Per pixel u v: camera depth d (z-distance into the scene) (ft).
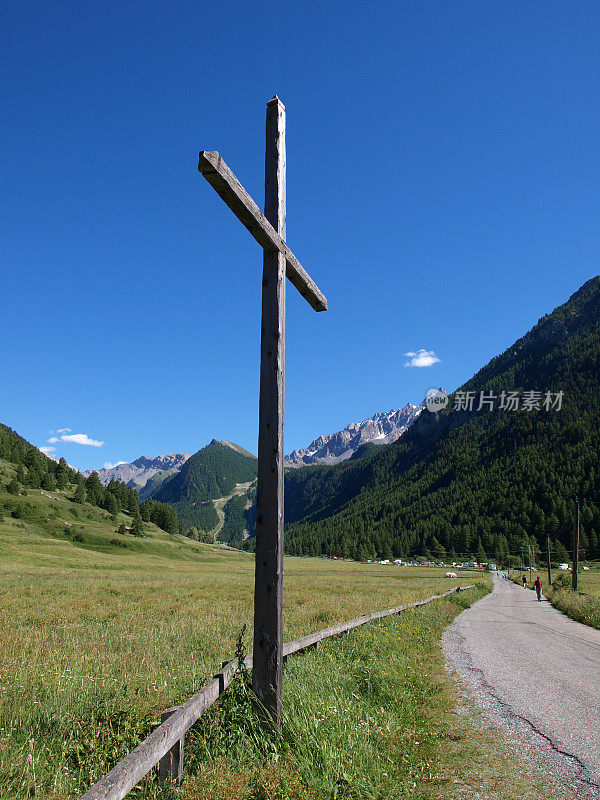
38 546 303.89
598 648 42.73
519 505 588.50
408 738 17.03
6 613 47.34
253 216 15.55
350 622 35.42
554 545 476.13
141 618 48.32
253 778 12.02
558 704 22.99
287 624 42.37
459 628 55.36
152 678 20.99
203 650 29.71
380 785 13.25
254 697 15.40
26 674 21.06
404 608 55.62
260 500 16.33
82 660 24.38
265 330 17.22
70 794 11.07
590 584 179.42
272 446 16.44
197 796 10.77
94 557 306.55
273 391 16.76
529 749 16.61
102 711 16.67
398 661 28.27
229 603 66.39
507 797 12.89
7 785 11.27
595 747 16.96
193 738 14.03
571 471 618.03
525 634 51.62
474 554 533.96
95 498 586.04
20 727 15.44
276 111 18.89
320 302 22.52
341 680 21.62
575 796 13.05
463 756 15.79
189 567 322.34
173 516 631.97
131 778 9.09
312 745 14.28
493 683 27.32
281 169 18.60
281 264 17.75
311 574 254.88
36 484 553.64
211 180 13.88
